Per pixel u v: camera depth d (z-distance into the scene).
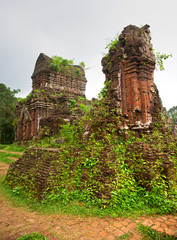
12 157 16.86
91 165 6.05
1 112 34.84
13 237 3.66
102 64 9.19
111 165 5.77
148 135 7.35
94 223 4.20
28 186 6.56
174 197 5.31
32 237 3.56
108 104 8.00
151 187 5.43
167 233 3.70
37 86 25.31
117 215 4.52
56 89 24.56
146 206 5.03
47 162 7.16
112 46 8.52
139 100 7.69
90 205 5.01
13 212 5.02
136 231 3.87
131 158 6.37
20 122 23.69
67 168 6.57
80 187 5.89
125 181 5.59
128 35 8.18
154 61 8.25
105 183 5.31
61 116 13.45
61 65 25.97
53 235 3.68
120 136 7.47
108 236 3.64
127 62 7.98
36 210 5.07
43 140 12.45
